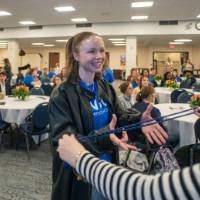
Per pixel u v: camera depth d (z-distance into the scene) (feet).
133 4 26.35
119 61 59.41
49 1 25.40
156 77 31.55
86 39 3.94
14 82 32.96
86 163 2.08
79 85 4.03
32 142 15.21
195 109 3.75
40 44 53.36
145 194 1.65
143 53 57.11
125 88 14.17
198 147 9.41
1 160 12.77
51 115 3.85
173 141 11.07
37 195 9.36
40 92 20.59
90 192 3.73
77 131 3.78
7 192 9.55
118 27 36.17
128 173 1.85
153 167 4.06
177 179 1.55
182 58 54.95
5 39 42.27
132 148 3.54
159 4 26.30
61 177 3.84
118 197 1.77
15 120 13.66
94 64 3.99
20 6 27.40
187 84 28.73
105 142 3.45
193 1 25.08
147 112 4.01
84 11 29.68
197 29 34.53
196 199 1.47
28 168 11.83
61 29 38.14
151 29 35.42
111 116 4.19
